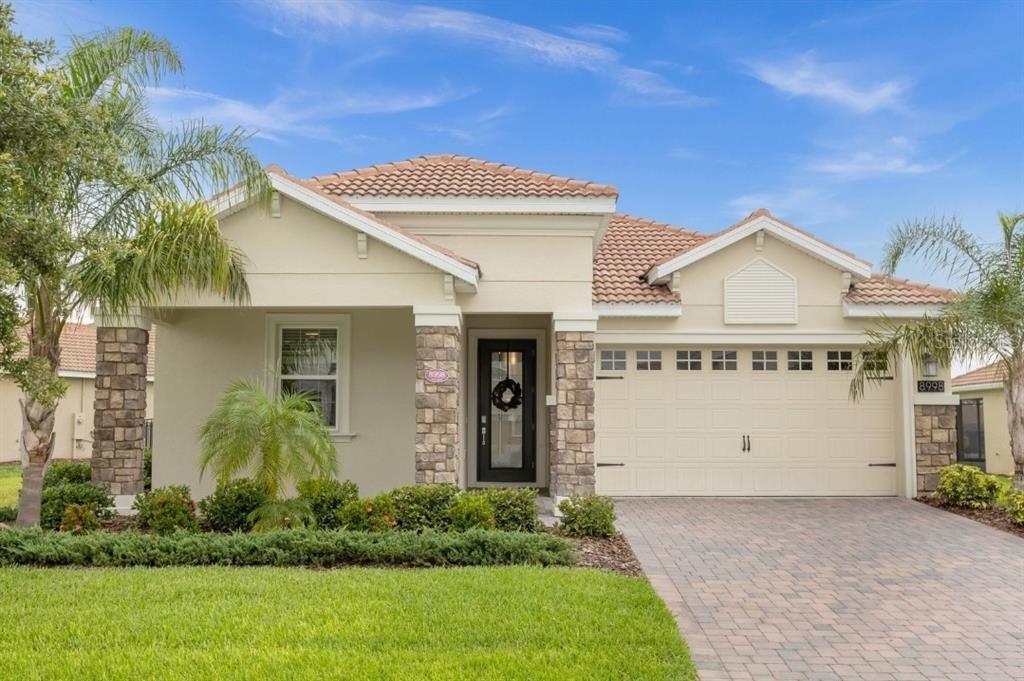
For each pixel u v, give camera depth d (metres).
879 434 15.43
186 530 10.32
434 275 12.21
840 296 15.37
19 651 6.05
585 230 13.56
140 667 5.73
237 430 10.02
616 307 15.09
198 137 10.82
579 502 11.28
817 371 15.49
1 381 24.58
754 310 15.31
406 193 13.45
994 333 13.20
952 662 6.43
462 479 15.05
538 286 13.45
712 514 13.36
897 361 15.41
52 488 11.66
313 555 9.19
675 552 10.42
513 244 13.57
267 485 10.39
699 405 15.41
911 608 7.95
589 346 13.19
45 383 9.11
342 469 14.02
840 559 10.07
